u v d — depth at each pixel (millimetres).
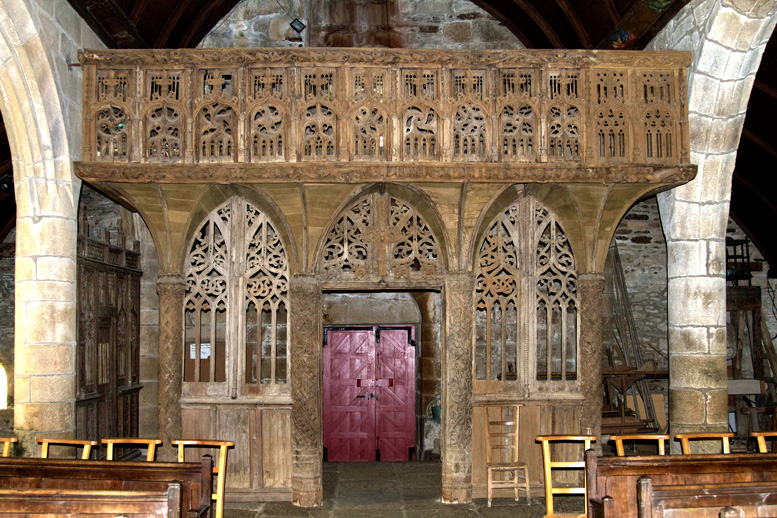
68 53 6336
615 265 9906
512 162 6348
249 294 6918
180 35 8328
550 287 7055
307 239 6664
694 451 6633
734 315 9906
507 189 6707
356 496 6898
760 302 9727
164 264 6730
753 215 9734
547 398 6922
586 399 6840
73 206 6367
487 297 7047
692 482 4367
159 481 4160
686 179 6371
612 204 6684
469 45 9219
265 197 6590
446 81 6371
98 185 6387
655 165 6344
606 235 6844
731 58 6258
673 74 6512
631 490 4270
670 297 6992
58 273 6258
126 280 8141
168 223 6621
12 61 5848
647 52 6410
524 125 6457
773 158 8375
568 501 6672
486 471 6844
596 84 6441
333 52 6281
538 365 8984
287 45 9039
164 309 6695
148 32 7613
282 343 8883
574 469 6898
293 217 6590
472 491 6812
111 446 5121
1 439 5199
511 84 6559
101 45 7234
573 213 6789
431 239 6918
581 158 6363
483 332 9078
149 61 6301
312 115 6387
